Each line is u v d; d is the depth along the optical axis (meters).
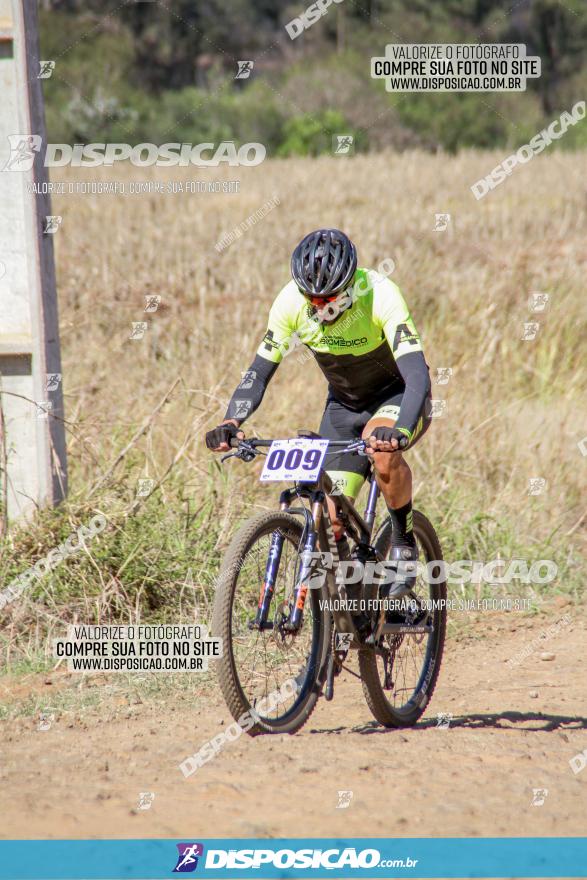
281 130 131.62
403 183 78.75
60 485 21.62
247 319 36.31
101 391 27.44
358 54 151.38
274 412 27.42
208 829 11.16
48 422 21.41
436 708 17.36
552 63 166.75
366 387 16.00
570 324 37.66
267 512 14.15
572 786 12.58
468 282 41.19
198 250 48.56
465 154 106.75
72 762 13.59
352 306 15.05
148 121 127.75
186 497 22.67
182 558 21.02
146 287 41.22
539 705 17.27
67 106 119.19
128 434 24.58
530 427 29.92
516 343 35.50
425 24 166.38
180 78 176.62
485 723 16.14
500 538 25.22
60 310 37.19
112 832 11.14
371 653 15.29
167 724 15.78
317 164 98.38
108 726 15.72
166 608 20.36
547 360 34.81
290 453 13.77
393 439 13.38
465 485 26.84
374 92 135.88
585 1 165.75
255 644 15.80
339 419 16.52
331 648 14.59
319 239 14.03
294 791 12.21
